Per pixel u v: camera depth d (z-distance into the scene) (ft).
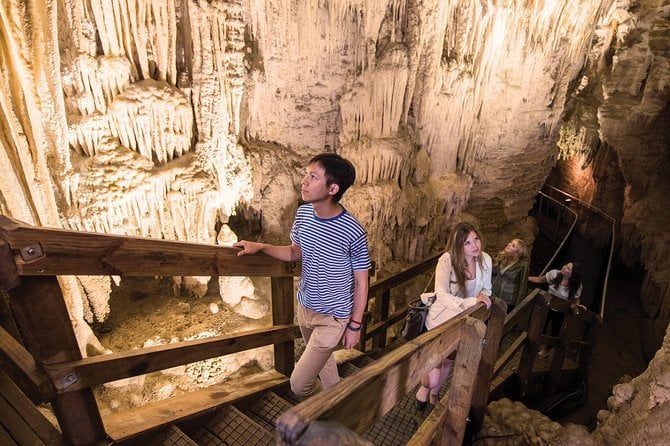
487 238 28.68
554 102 25.89
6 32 9.82
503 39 21.80
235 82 16.81
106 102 14.07
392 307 21.44
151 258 5.52
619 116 30.25
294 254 7.50
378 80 19.25
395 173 21.11
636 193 32.04
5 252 4.18
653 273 28.04
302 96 20.27
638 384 8.57
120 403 13.01
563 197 39.78
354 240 6.29
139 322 17.07
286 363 9.16
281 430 2.46
